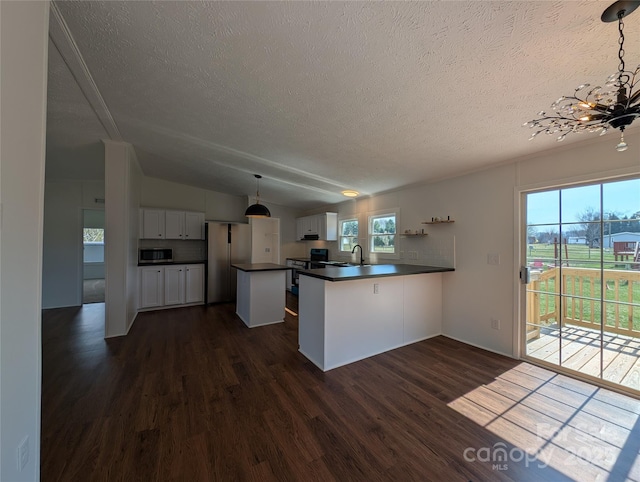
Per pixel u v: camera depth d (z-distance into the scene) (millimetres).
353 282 2881
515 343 2932
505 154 2832
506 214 3023
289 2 1201
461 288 3469
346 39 1395
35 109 1156
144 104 2383
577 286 2543
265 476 1447
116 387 2328
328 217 6008
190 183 5762
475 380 2471
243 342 3418
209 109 2377
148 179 5469
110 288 3566
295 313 4801
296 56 1569
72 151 3781
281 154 3365
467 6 1140
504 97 1826
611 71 1501
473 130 2324
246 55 1603
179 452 1604
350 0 1159
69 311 4809
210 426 1837
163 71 1859
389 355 3033
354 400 2152
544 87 1691
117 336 3590
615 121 1247
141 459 1548
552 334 2699
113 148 3465
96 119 2781
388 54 1480
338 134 2596
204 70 1804
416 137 2525
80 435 1735
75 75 1961
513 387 2350
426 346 3299
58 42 1603
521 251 2924
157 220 5324
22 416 1092
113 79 2002
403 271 3186
